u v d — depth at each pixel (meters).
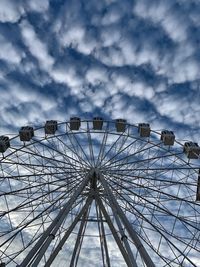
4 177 21.92
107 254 22.31
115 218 18.30
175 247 18.62
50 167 24.22
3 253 19.75
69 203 18.45
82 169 24.88
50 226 16.72
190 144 26.52
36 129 28.45
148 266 14.53
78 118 29.69
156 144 26.05
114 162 25.22
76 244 22.62
